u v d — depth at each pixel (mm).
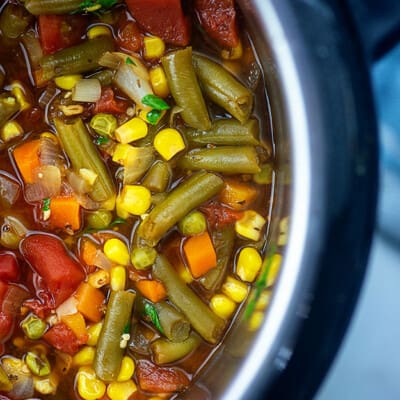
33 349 374
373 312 451
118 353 369
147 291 369
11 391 373
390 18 415
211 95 367
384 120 437
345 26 379
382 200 447
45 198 369
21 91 369
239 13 359
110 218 371
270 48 349
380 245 450
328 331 384
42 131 372
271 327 347
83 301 369
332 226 377
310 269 346
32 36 370
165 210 363
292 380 386
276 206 369
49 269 366
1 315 369
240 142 367
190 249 369
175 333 370
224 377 357
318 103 347
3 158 371
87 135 367
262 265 373
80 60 367
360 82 378
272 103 364
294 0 375
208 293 375
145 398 377
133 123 366
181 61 360
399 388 450
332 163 373
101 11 366
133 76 365
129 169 367
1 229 371
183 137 370
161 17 362
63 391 377
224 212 371
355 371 452
